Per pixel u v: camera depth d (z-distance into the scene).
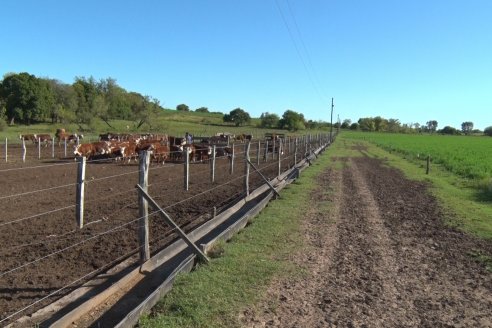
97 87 95.31
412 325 6.01
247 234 10.06
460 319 6.25
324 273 7.86
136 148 27.31
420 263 8.73
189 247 8.00
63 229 10.16
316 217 12.43
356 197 16.30
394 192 18.09
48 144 42.00
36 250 8.58
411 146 65.12
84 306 5.89
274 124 141.62
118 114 87.25
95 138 50.00
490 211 14.21
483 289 7.43
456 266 8.61
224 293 6.57
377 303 6.68
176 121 135.62
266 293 6.75
